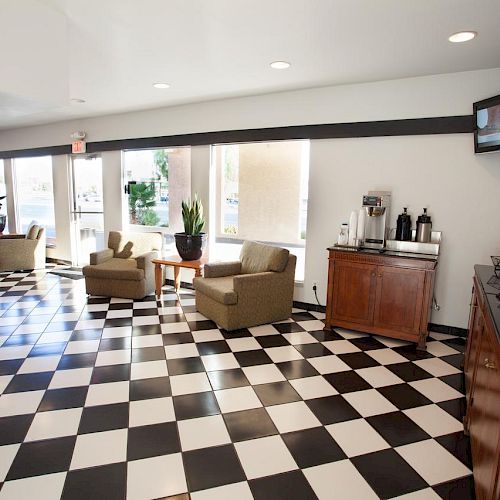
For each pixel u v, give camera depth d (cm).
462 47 274
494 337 151
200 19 235
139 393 248
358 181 384
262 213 616
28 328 357
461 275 349
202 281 389
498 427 135
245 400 242
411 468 187
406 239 356
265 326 374
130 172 562
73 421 217
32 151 649
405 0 208
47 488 169
